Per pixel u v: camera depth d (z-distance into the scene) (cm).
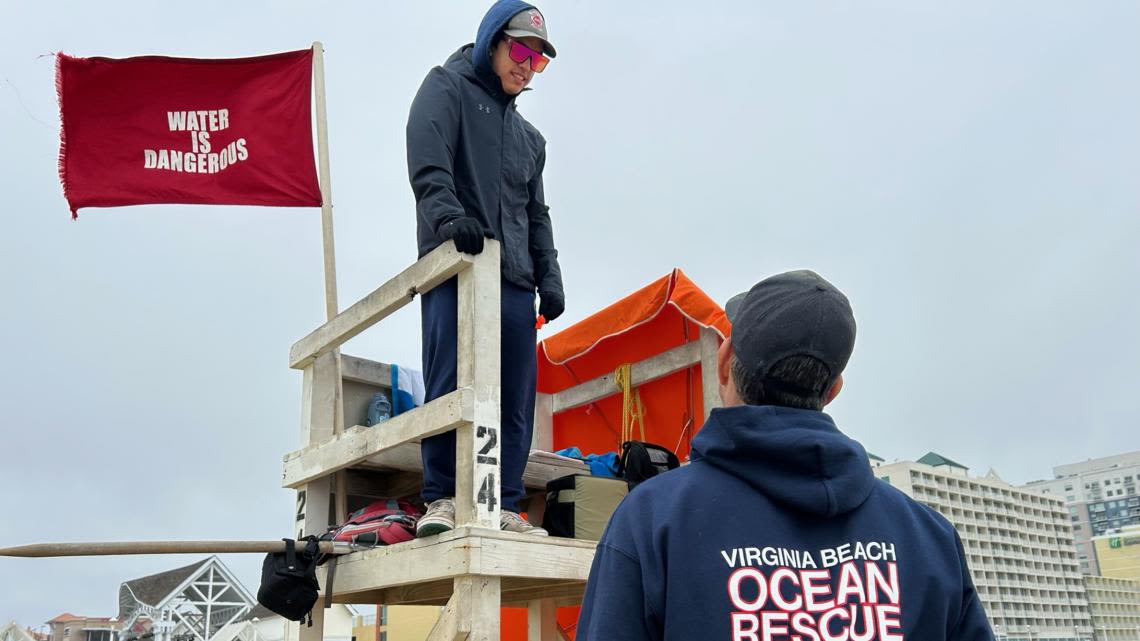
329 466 333
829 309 153
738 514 138
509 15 328
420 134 313
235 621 2834
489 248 289
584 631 137
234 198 466
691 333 472
